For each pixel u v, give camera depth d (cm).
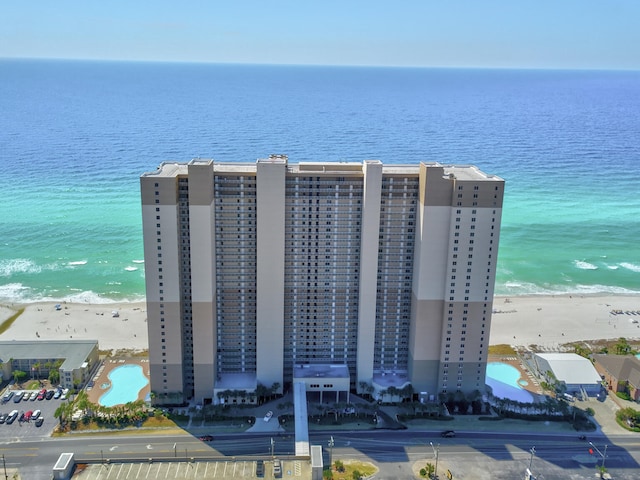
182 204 19988
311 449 17162
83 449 19162
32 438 19688
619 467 18875
